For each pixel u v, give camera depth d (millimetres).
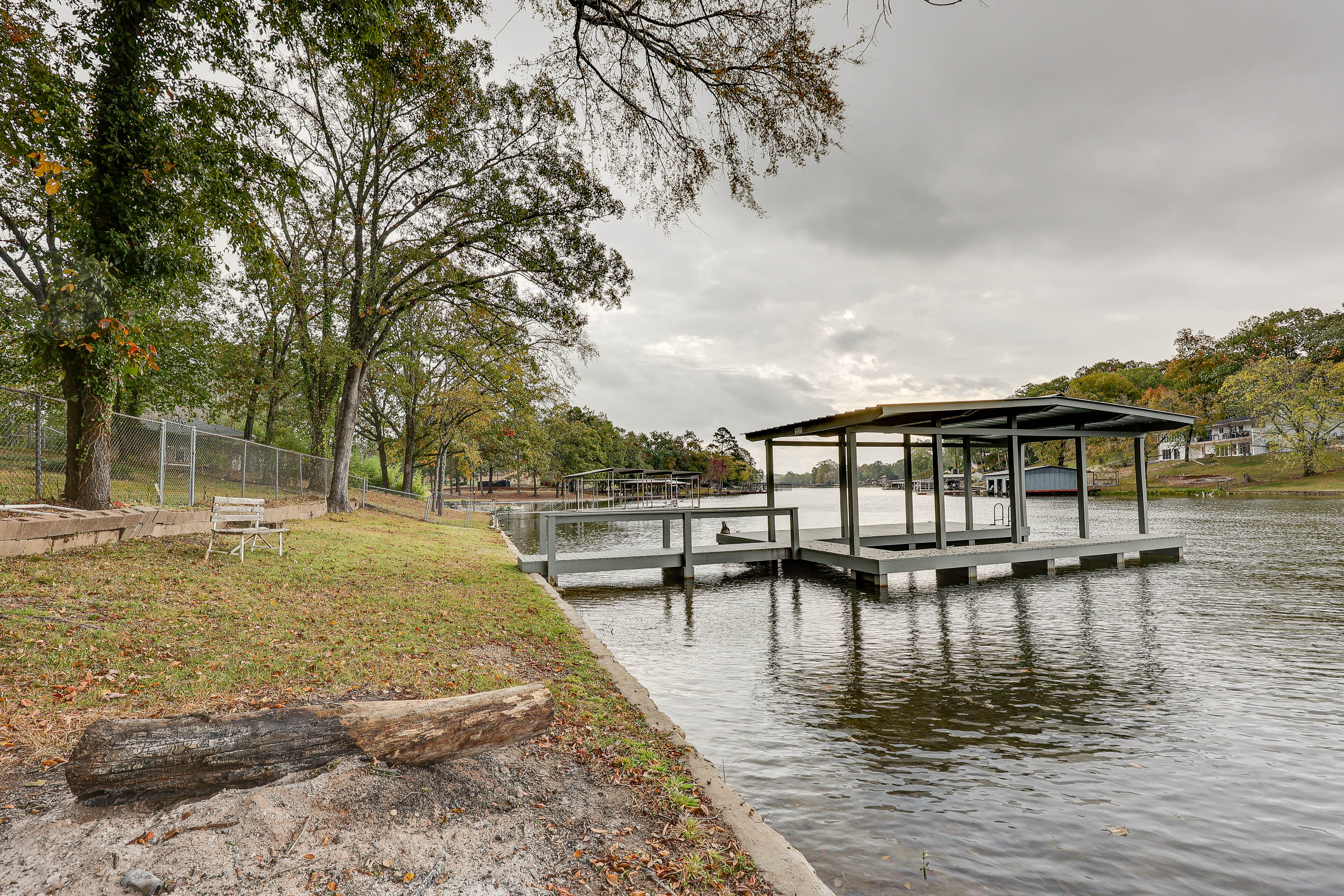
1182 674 8211
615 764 4250
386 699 4938
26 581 6465
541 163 18922
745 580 16938
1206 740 6066
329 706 3607
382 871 2766
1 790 3031
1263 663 8664
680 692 7590
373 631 7051
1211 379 78125
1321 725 6430
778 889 3010
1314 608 12211
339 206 20969
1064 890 3727
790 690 7695
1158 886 3791
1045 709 6957
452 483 79688
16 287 17578
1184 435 78438
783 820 4539
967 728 6387
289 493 20219
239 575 8750
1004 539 22406
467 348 24266
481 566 14594
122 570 7625
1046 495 66688
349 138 21062
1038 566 18625
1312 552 19953
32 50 9430
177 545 10031
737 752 5781
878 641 10273
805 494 113562
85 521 8438
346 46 10508
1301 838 4340
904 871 3900
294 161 19219
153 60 10344
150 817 2879
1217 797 4934
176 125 11273
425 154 19875
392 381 24875
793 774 5320
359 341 20766
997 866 3965
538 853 3078
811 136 6855
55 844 2650
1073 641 10133
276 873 2648
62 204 10344
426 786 3436
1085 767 5473
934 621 11852
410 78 10711
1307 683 7793
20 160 9703
